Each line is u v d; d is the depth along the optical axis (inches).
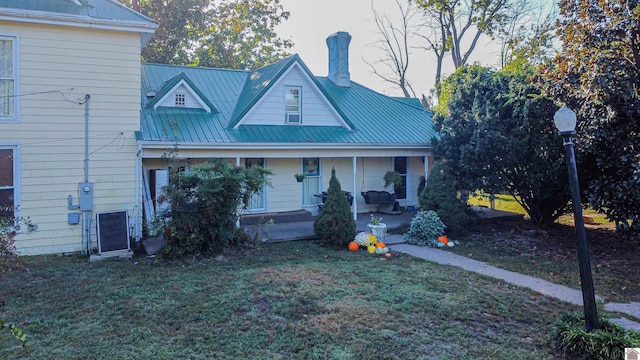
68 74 364.5
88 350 171.6
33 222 356.2
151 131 404.8
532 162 413.4
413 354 170.9
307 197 546.6
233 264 315.6
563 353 171.0
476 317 211.3
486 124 416.2
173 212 335.3
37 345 175.9
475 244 400.5
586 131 318.3
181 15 899.4
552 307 228.8
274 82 486.0
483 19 949.8
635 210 314.0
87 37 370.3
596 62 305.0
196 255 336.2
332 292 247.4
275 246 382.0
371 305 225.8
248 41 1041.5
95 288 255.3
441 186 439.2
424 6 995.3
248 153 436.8
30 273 291.0
